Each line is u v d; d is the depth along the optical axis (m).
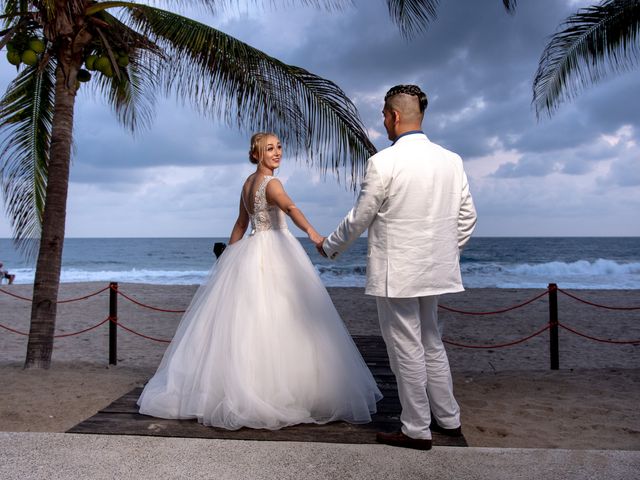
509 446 3.77
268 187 3.54
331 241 2.85
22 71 6.41
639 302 14.72
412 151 2.69
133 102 7.92
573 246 75.12
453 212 2.77
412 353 2.69
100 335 9.81
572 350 8.44
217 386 3.21
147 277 29.95
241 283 3.43
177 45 5.84
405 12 6.77
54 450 2.61
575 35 7.31
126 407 3.54
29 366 5.96
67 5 5.45
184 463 2.46
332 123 6.09
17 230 6.77
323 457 2.54
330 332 3.40
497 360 7.70
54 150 5.94
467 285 23.69
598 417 4.49
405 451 2.61
